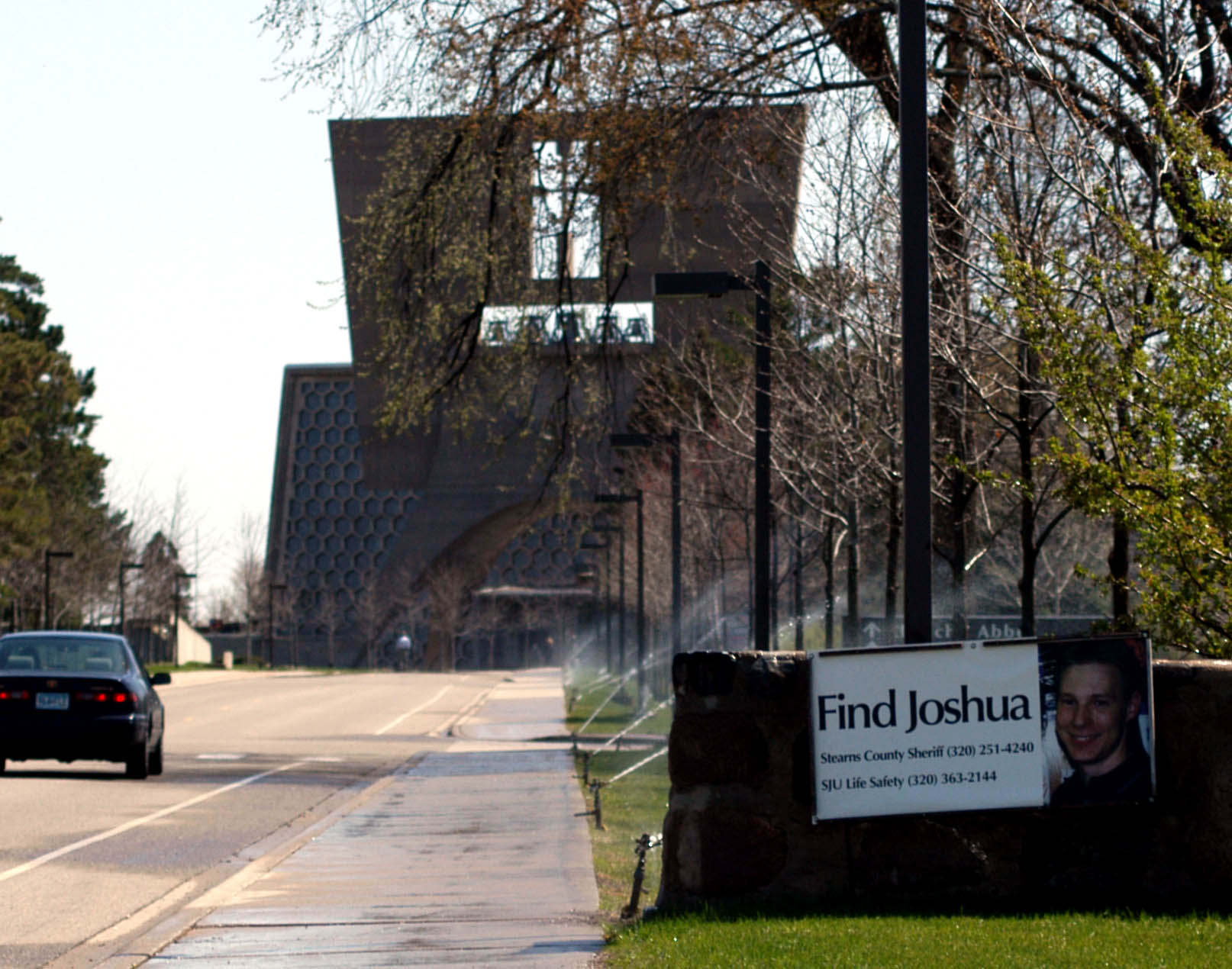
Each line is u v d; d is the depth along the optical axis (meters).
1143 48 25.53
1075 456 18.81
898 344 31.80
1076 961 12.17
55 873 21.38
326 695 109.56
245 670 181.62
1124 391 18.89
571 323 39.72
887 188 31.38
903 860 15.41
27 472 126.94
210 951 15.09
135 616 164.25
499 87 35.75
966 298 27.80
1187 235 22.17
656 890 19.61
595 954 14.40
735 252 38.75
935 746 15.30
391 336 39.38
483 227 38.19
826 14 32.25
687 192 36.44
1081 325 19.41
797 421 40.59
